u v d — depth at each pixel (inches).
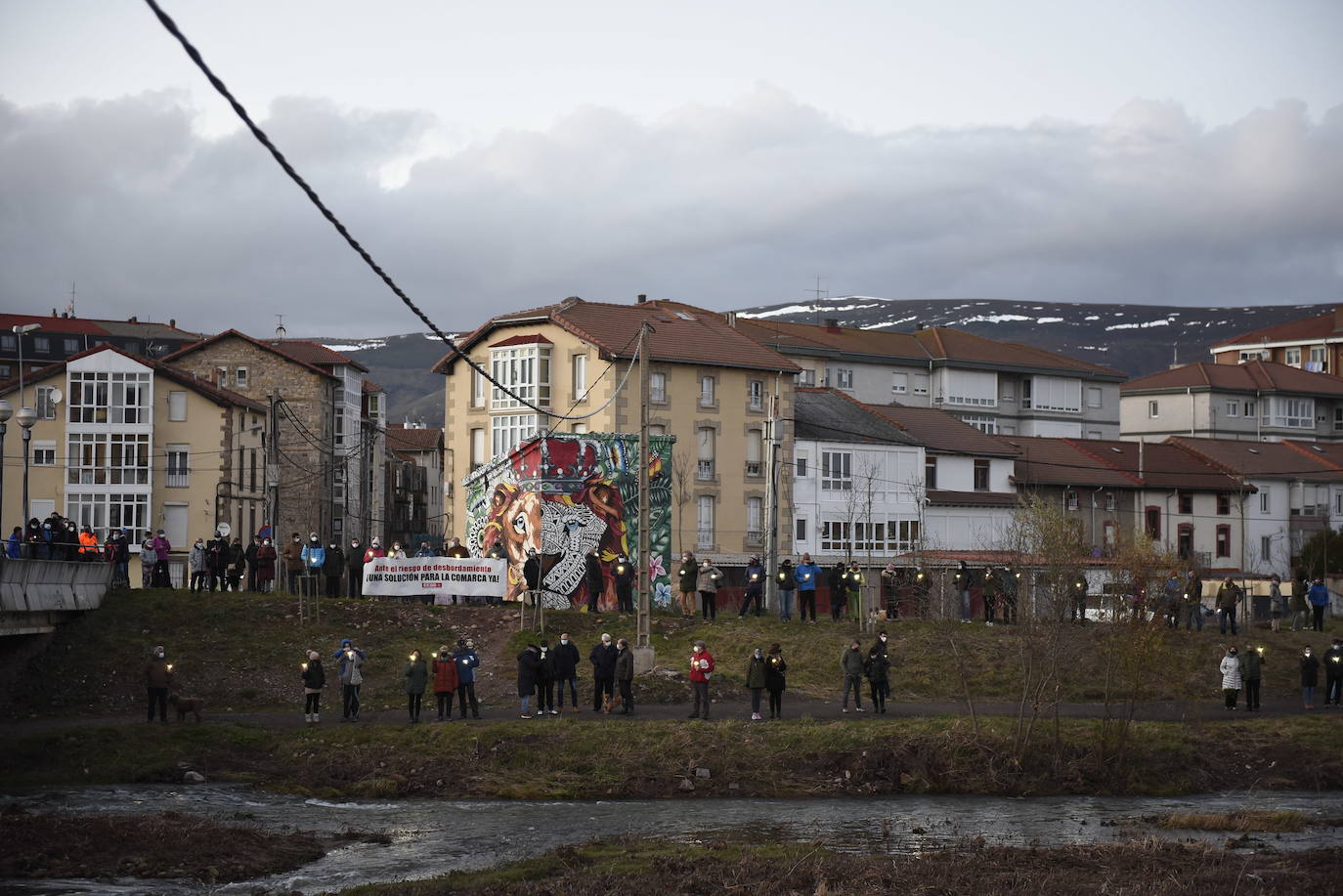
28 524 1744.6
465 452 3292.3
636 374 3034.0
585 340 3029.0
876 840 1129.4
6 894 897.5
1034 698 1469.0
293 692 1649.9
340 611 1863.9
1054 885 956.6
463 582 1963.6
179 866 981.8
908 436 3412.9
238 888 938.7
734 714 1537.9
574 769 1353.3
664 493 2246.6
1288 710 1699.1
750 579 2064.5
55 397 3129.9
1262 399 5359.3
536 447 2130.9
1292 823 1234.6
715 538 3122.5
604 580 2160.4
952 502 3385.8
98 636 1737.2
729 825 1184.8
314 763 1350.9
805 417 3353.8
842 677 1786.4
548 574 2114.9
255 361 3912.4
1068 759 1432.1
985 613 2087.8
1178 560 1518.2
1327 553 3718.0
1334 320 6304.1
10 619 1550.2
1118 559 1472.7
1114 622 1451.8
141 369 3213.6
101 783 1285.7
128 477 3193.9
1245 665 1697.8
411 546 4699.8
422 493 5477.4
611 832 1144.8
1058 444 3836.1
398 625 1831.9
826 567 3193.9
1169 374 5442.9
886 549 3294.8
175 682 1648.6
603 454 2180.1
